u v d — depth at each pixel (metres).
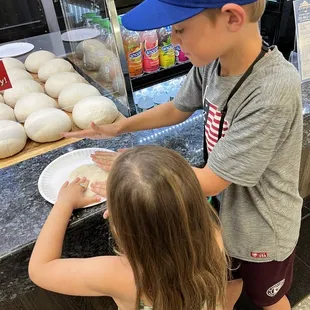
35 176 1.12
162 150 0.76
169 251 0.75
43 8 1.38
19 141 1.12
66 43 1.44
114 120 1.22
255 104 0.79
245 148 0.81
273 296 1.18
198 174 0.85
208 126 0.96
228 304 1.24
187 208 0.74
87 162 1.13
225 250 1.00
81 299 1.33
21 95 1.23
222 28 0.75
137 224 0.72
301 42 1.27
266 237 1.02
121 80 1.22
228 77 0.85
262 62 0.81
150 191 0.70
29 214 1.01
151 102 1.45
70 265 0.84
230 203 1.01
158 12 0.76
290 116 0.80
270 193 0.96
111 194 0.73
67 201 0.96
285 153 0.90
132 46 1.33
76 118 1.18
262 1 0.76
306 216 1.93
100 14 1.17
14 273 0.98
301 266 1.70
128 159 0.74
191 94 1.09
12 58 1.36
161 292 0.80
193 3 0.72
